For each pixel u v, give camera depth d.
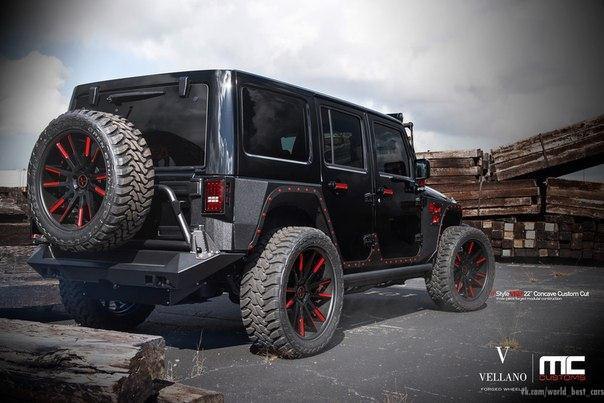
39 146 3.57
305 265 3.88
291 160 3.94
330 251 3.95
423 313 5.56
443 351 3.93
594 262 11.09
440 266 5.46
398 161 5.34
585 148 9.94
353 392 3.00
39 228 3.57
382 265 4.81
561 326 4.82
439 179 11.17
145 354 2.38
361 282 4.52
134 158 3.31
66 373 2.22
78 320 4.35
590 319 5.15
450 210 5.83
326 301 4.00
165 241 3.46
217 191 3.31
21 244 6.55
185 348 4.02
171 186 3.51
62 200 3.57
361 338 4.36
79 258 3.69
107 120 3.38
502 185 10.72
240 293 3.60
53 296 4.59
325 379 3.24
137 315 4.61
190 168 3.56
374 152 4.86
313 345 3.73
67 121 3.45
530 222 10.63
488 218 11.24
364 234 4.57
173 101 3.79
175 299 3.39
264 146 3.74
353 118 4.75
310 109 4.21
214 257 3.28
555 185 10.41
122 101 4.04
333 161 4.38
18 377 2.28
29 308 5.16
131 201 3.28
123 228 3.31
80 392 2.17
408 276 5.20
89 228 3.32
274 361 3.64
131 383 2.23
